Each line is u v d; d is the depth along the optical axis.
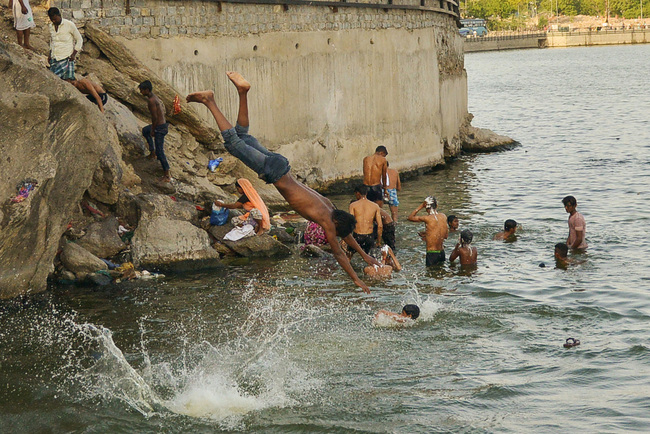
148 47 17.02
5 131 11.41
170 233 14.12
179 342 10.56
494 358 10.00
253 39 19.17
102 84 16.41
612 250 14.99
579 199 20.30
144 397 9.02
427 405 8.76
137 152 15.80
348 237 8.67
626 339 10.46
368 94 23.03
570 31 148.50
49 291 12.61
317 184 21.09
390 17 23.81
